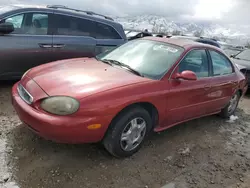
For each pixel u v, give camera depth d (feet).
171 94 11.23
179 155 11.48
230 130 15.26
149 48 13.04
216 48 14.90
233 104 17.10
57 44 17.52
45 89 9.45
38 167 9.29
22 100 9.93
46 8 17.24
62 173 9.15
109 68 11.60
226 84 14.83
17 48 16.03
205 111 14.23
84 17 18.80
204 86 13.01
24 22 16.31
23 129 11.69
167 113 11.52
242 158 12.08
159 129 11.83
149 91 10.38
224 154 12.22
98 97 9.03
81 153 10.44
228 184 9.95
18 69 16.52
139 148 11.09
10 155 9.73
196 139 13.34
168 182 9.54
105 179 9.17
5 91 16.24
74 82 9.73
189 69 12.51
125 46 14.12
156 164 10.52
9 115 12.97
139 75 11.12
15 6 16.85
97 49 19.42
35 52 16.74
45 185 8.49
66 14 17.93
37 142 10.78
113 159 10.36
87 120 8.84
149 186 9.17
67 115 8.71
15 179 8.55
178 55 12.18
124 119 9.82
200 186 9.58
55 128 8.62
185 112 12.56
